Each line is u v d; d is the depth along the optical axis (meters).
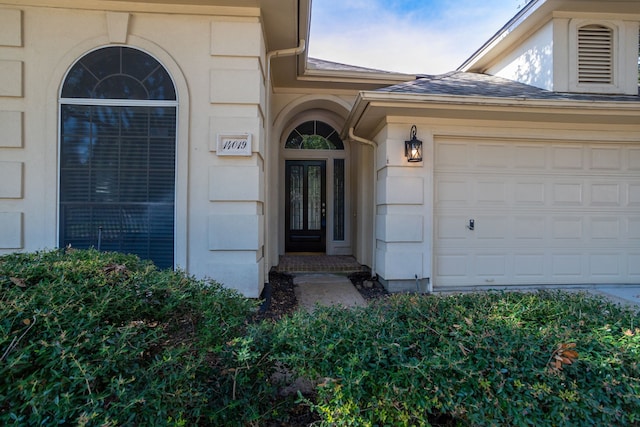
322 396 1.66
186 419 1.55
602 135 5.37
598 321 2.15
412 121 5.12
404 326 2.01
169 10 4.18
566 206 5.41
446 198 5.28
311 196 8.00
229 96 4.23
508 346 1.74
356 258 7.21
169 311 1.91
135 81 4.19
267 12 4.32
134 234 4.18
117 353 1.41
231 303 2.17
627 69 5.79
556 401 1.58
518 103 4.73
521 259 5.35
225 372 1.79
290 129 7.89
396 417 1.60
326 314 2.06
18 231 4.05
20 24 4.05
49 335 1.40
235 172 4.23
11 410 1.20
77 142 4.15
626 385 1.62
